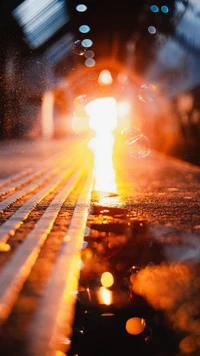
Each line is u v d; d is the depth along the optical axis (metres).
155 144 26.11
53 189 9.54
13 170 13.16
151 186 10.33
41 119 34.12
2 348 2.25
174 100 23.20
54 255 4.27
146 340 2.41
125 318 2.74
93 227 5.74
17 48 27.59
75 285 3.41
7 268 3.72
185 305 2.97
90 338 2.43
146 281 3.52
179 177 12.22
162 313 2.83
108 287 3.39
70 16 33.72
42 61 33.56
